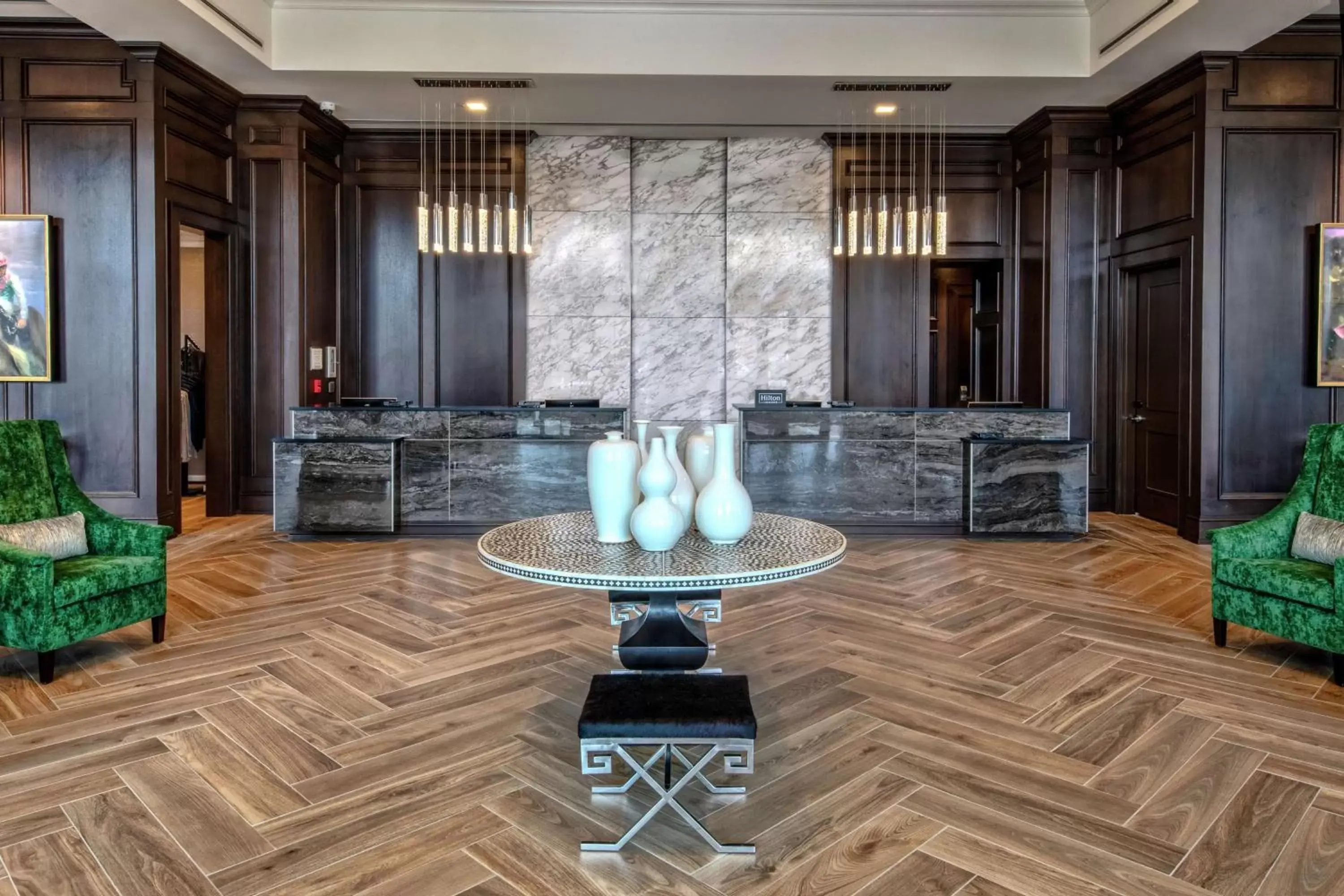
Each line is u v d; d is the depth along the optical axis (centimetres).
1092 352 759
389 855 218
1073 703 318
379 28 654
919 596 471
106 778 257
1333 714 307
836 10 658
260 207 723
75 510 399
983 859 216
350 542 618
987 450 632
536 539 274
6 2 568
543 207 839
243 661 362
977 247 834
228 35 588
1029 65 665
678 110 754
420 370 838
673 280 857
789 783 257
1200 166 622
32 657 368
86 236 599
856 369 848
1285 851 219
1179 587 492
